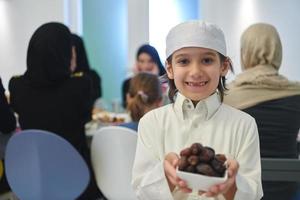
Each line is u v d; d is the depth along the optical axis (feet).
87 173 5.96
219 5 12.32
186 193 2.74
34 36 6.24
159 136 3.17
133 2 13.41
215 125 3.12
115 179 6.11
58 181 5.98
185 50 2.88
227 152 3.03
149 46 11.01
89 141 7.25
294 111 5.09
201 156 2.32
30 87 6.41
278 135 5.05
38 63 6.18
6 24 14.12
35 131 5.62
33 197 6.13
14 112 6.72
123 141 5.74
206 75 2.90
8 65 14.29
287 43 11.22
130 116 6.62
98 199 7.03
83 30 14.12
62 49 6.26
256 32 5.14
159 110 3.32
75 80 6.40
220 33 2.99
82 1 13.99
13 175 6.15
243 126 3.08
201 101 3.09
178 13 13.10
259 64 5.15
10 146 5.92
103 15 13.89
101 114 8.98
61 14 13.65
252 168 2.93
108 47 13.99
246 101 4.93
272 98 4.92
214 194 2.30
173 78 3.09
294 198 5.13
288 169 5.00
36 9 13.78
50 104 6.32
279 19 11.30
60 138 5.64
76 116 6.40
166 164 2.55
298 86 5.13
